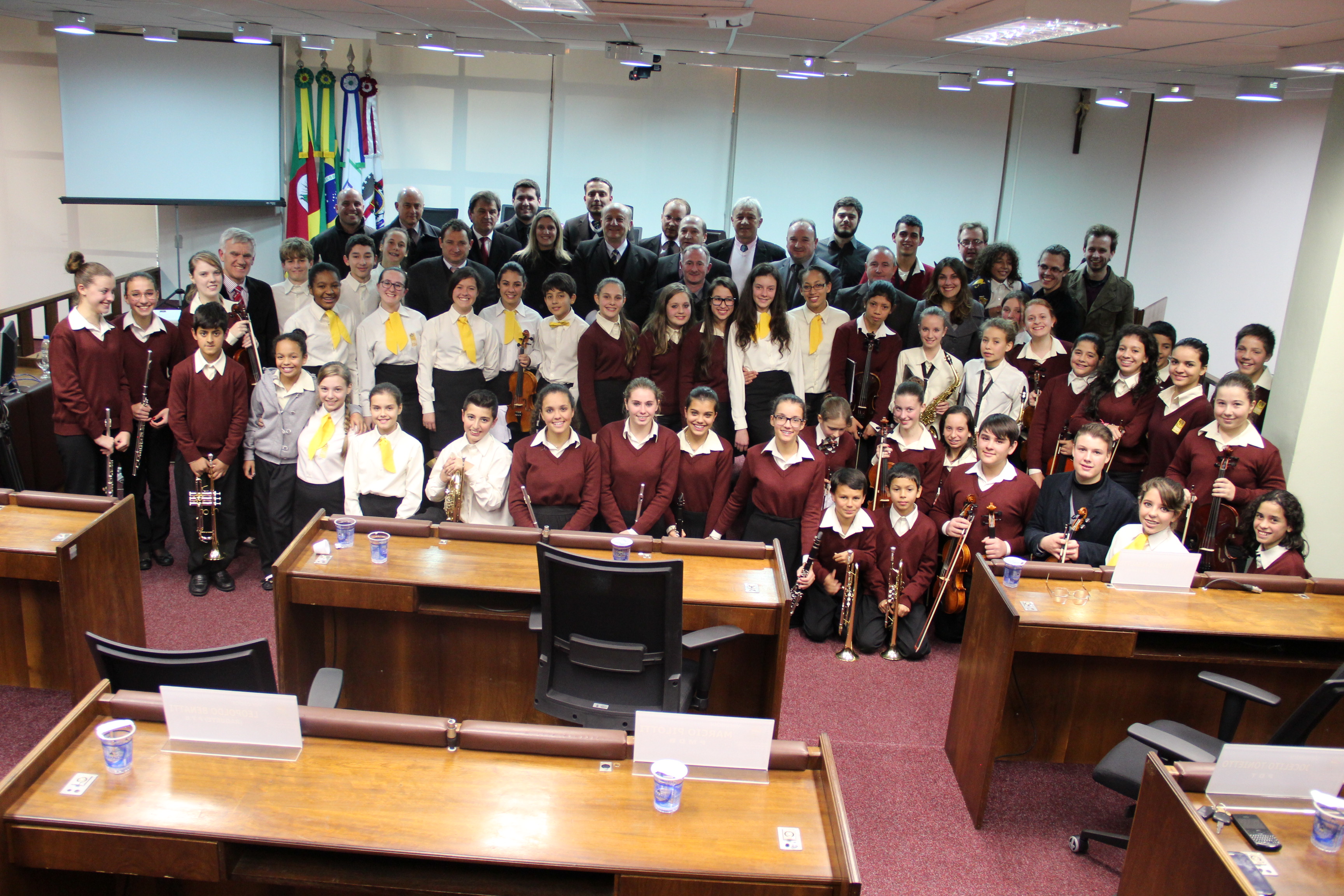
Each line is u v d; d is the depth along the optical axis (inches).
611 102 350.9
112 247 378.0
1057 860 127.9
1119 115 349.1
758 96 346.9
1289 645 141.9
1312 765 95.7
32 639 153.3
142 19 248.5
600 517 181.8
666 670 117.0
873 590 180.7
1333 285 181.5
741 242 251.6
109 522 148.0
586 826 85.9
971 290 255.3
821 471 178.4
